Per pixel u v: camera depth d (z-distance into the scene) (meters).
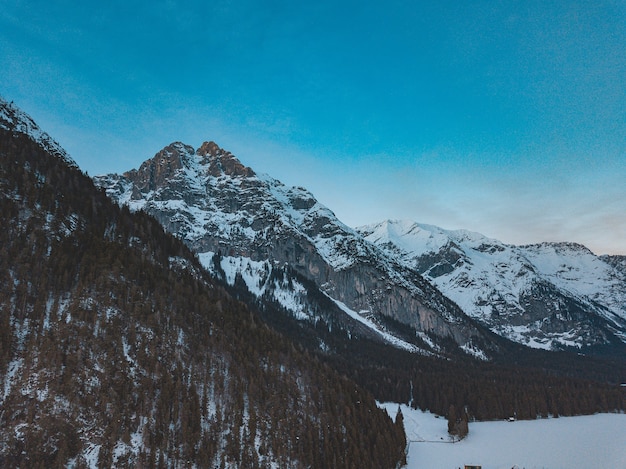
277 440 104.69
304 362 139.38
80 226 127.31
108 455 83.00
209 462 91.62
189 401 98.94
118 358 98.56
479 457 153.12
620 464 151.38
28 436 79.50
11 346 89.19
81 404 87.31
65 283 106.69
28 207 117.69
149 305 116.06
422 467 140.50
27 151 138.75
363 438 122.75
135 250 135.12
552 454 159.00
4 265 100.62
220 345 121.88
